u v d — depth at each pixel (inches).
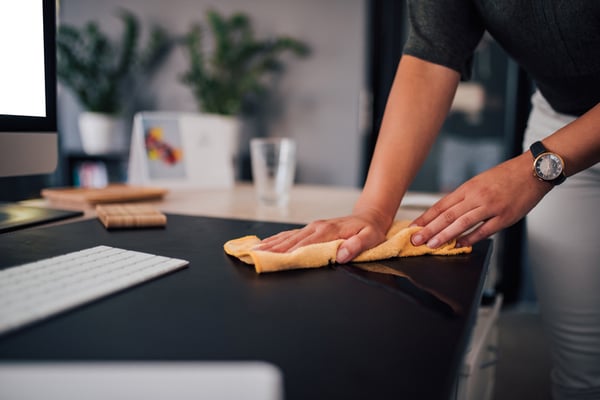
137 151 49.1
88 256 20.5
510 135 106.0
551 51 28.9
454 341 13.4
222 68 129.2
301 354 12.4
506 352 76.7
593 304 32.7
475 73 108.7
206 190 50.4
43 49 29.2
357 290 18.1
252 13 131.1
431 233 24.1
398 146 29.1
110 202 39.3
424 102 30.1
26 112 28.5
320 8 122.8
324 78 124.3
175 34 143.2
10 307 14.4
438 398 10.3
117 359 11.9
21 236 25.9
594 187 31.8
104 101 141.8
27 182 90.0
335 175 126.1
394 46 116.7
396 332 14.0
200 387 7.7
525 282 104.0
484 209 23.6
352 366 11.7
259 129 133.9
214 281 18.8
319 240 23.0
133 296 16.8
